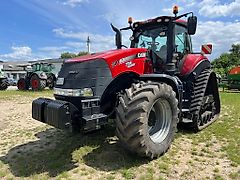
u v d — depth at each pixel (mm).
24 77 20328
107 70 3902
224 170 3660
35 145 4824
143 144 3623
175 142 4777
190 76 5371
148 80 4262
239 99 11711
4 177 3551
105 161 3885
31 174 3582
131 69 4207
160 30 5203
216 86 6398
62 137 5203
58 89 4066
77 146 4531
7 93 16141
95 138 4895
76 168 3701
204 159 4027
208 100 5961
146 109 3609
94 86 3803
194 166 3775
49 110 3652
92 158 4004
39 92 17156
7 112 8578
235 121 6480
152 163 3820
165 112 4199
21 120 7203
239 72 17625
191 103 5309
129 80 4301
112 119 4359
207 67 6004
